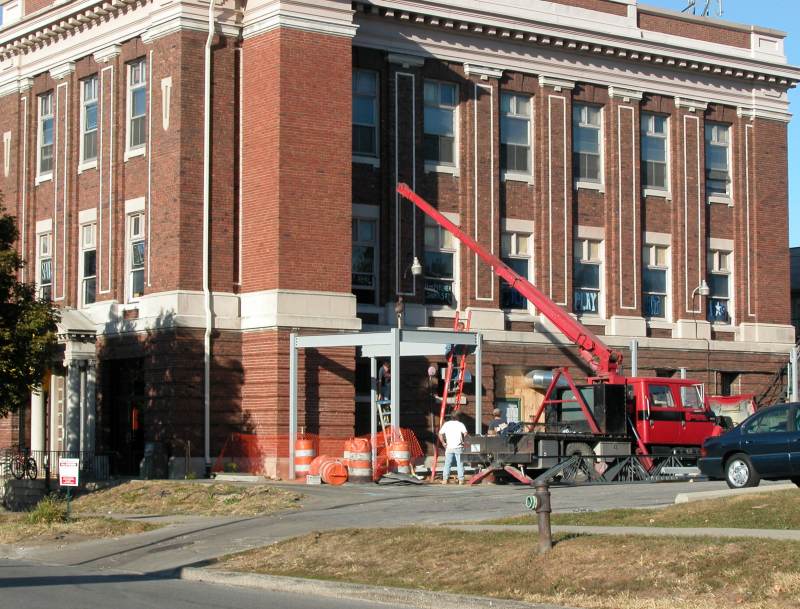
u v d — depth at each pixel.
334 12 40.56
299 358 39.34
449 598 17.31
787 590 15.56
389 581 18.95
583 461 36.12
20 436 46.91
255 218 40.09
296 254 39.47
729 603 15.53
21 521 30.09
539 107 47.12
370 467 36.12
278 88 39.44
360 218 43.28
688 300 50.16
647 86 49.62
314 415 39.50
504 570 18.33
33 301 36.22
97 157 44.28
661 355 48.94
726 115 52.00
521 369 45.78
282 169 39.34
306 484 35.56
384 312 43.34
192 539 25.25
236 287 40.44
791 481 29.28
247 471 39.41
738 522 20.80
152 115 41.22
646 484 34.25
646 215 49.62
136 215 42.41
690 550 17.55
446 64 45.19
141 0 42.03
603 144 48.81
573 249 47.72
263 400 39.28
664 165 50.50
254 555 22.28
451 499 29.78
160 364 39.66
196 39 40.31
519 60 46.62
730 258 51.94
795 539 17.70
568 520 22.47
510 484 35.97
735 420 47.00
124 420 43.00
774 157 53.12
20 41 47.50
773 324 52.41
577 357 46.78
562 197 47.41
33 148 47.56
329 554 21.30
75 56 45.34
